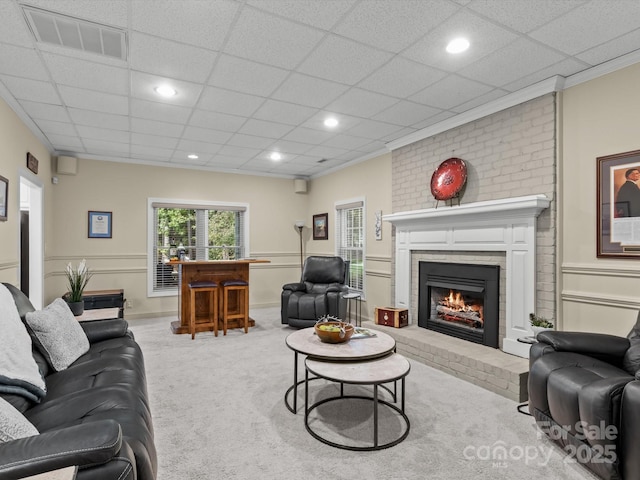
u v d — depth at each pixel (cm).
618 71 264
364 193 551
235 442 211
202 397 273
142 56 256
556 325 296
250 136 448
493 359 302
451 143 392
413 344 368
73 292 413
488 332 343
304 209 709
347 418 241
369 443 210
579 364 211
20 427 109
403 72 281
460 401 268
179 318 516
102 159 542
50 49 246
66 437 102
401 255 452
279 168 634
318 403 258
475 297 374
